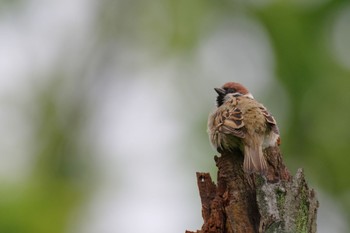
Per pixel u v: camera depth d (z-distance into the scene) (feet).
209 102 51.47
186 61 57.47
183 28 59.06
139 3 61.62
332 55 53.62
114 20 62.90
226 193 25.91
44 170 54.19
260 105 30.96
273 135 29.99
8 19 61.77
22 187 48.80
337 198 49.80
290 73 52.70
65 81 61.46
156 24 60.44
